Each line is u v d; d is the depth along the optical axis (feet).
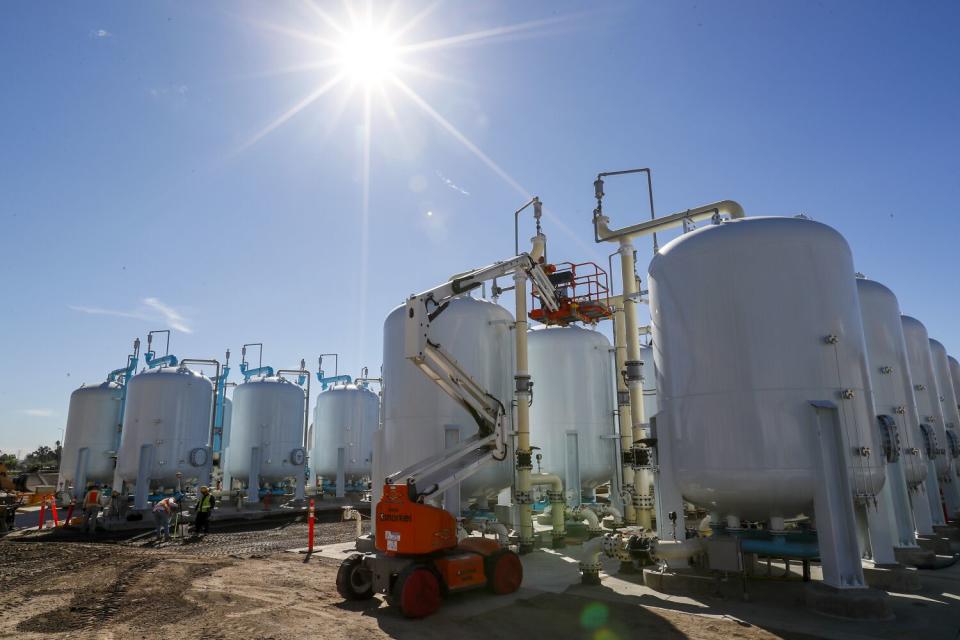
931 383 63.72
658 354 38.81
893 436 33.58
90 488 77.87
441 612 32.89
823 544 31.30
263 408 111.24
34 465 267.59
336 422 124.57
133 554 54.80
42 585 40.91
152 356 107.65
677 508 37.47
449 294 40.78
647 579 38.27
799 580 38.06
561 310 60.29
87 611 33.96
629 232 53.47
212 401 98.94
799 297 33.71
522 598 35.63
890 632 27.89
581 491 63.87
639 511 50.96
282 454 110.52
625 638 28.04
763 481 31.94
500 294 60.18
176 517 72.23
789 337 33.17
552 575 42.22
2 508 77.20
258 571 45.80
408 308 38.32
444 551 35.09
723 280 34.88
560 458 61.62
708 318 34.99
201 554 55.57
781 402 32.45
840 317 34.01
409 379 52.31
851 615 29.84
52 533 75.05
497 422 42.04
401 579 32.04
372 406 128.57
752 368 33.17
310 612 33.32
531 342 65.72
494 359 55.16
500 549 37.65
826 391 32.68
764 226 35.22
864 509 37.22
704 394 34.47
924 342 64.44
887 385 51.26
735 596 34.83
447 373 39.32
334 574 44.57
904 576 35.68
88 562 50.19
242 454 110.11
